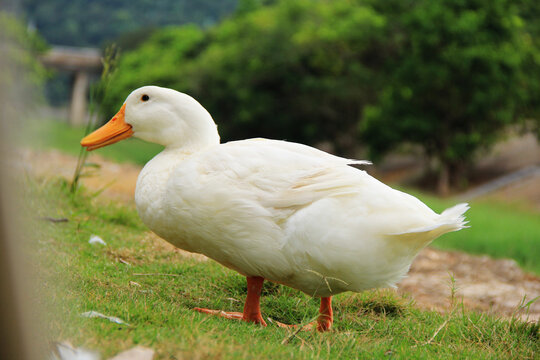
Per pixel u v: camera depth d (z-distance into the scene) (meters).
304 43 27.98
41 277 3.22
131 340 2.63
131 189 9.98
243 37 31.41
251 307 3.90
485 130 23.08
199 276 4.91
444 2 21.67
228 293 4.66
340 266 3.48
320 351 3.11
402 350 3.42
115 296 3.68
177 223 3.72
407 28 23.95
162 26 68.31
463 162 24.41
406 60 23.28
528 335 4.14
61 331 2.52
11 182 1.59
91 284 3.91
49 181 7.08
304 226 3.46
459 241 10.34
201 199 3.57
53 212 5.83
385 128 23.81
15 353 1.67
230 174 3.58
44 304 2.67
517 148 28.64
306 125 30.27
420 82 22.44
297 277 3.68
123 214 6.56
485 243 10.18
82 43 64.38
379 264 3.52
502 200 21.58
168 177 3.90
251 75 29.17
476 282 7.03
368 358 3.22
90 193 7.44
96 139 4.27
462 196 23.44
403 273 3.74
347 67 28.44
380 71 28.00
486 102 21.55
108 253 5.17
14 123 1.51
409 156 31.44
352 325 4.14
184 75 31.73
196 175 3.62
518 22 21.83
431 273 7.33
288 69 29.20
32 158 2.11
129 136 4.32
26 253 1.73
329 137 30.84
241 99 29.44
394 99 23.61
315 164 3.66
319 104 28.69
